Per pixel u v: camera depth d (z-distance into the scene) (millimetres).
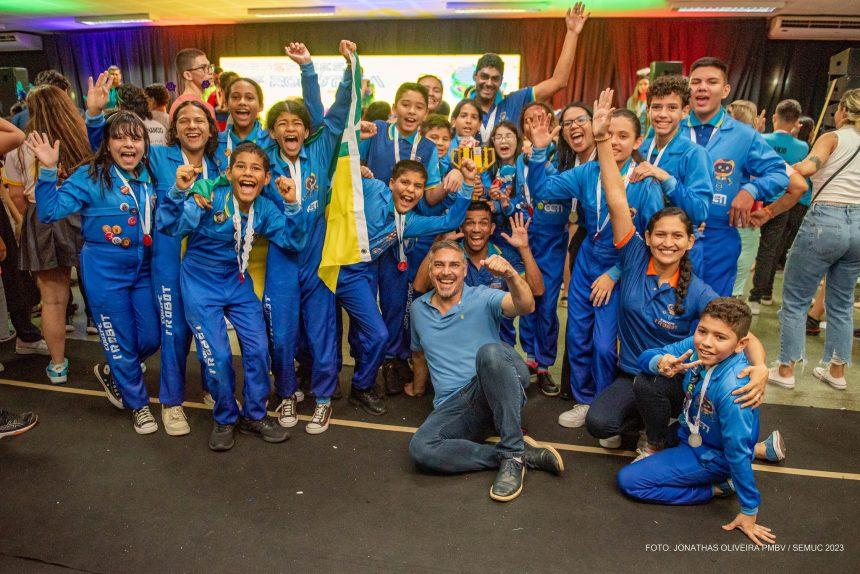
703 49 9898
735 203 2814
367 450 2680
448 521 2191
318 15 10195
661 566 1971
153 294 2773
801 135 6164
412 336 3010
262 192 2686
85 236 2648
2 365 3535
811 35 9430
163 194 2689
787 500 2324
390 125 3375
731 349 2102
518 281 2438
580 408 2947
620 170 2807
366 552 2031
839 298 3295
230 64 11320
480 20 10422
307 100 2787
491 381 2395
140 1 9242
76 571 1938
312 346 2832
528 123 3184
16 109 4500
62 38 12078
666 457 2303
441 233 3061
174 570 1943
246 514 2223
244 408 2760
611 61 10180
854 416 3010
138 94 3787
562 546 2062
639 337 2619
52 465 2537
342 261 2783
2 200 3721
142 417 2822
